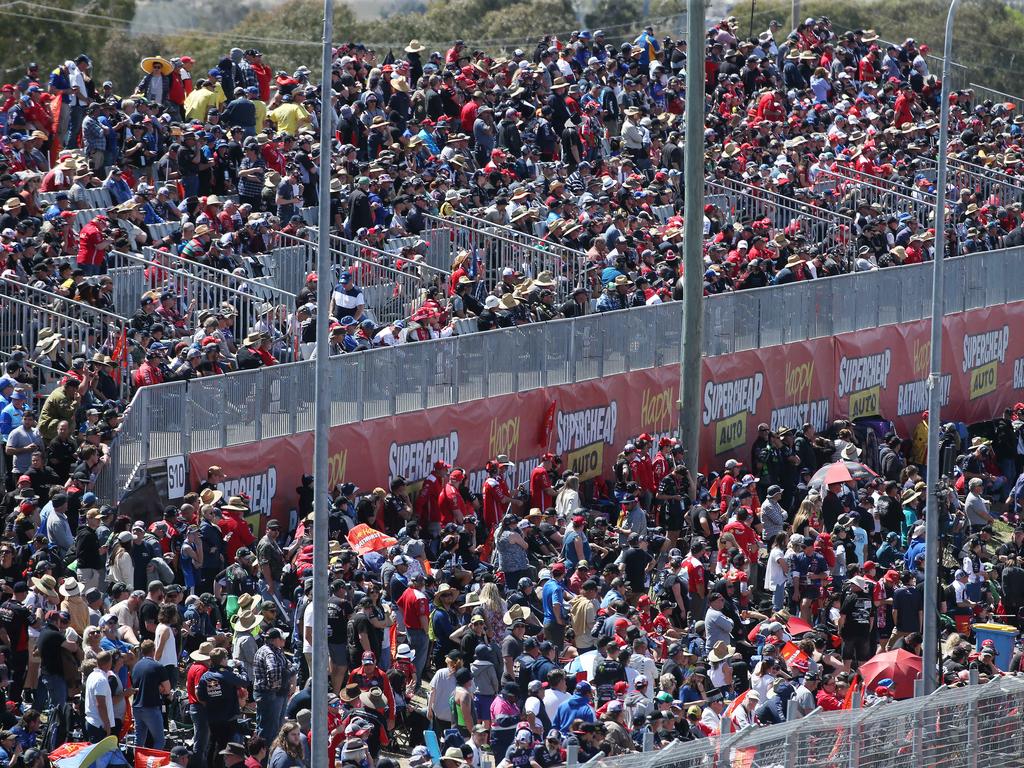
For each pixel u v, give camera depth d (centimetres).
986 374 17538
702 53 13150
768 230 16338
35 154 14625
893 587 11450
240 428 11469
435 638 9962
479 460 13025
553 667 9150
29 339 11606
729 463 13162
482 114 16925
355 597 9588
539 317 13900
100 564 9681
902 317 16588
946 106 11031
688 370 13300
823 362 15738
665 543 12412
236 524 10531
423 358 12588
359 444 12131
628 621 9856
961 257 17112
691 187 13138
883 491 13562
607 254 15200
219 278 12975
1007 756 8494
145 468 10788
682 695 9506
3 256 11838
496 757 8706
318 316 8038
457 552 11150
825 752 7612
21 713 8931
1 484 10619
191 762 8562
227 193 14875
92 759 7844
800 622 11094
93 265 12312
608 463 14062
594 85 18775
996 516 15112
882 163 19850
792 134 19738
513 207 15525
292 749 7906
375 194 14938
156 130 14975
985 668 10531
